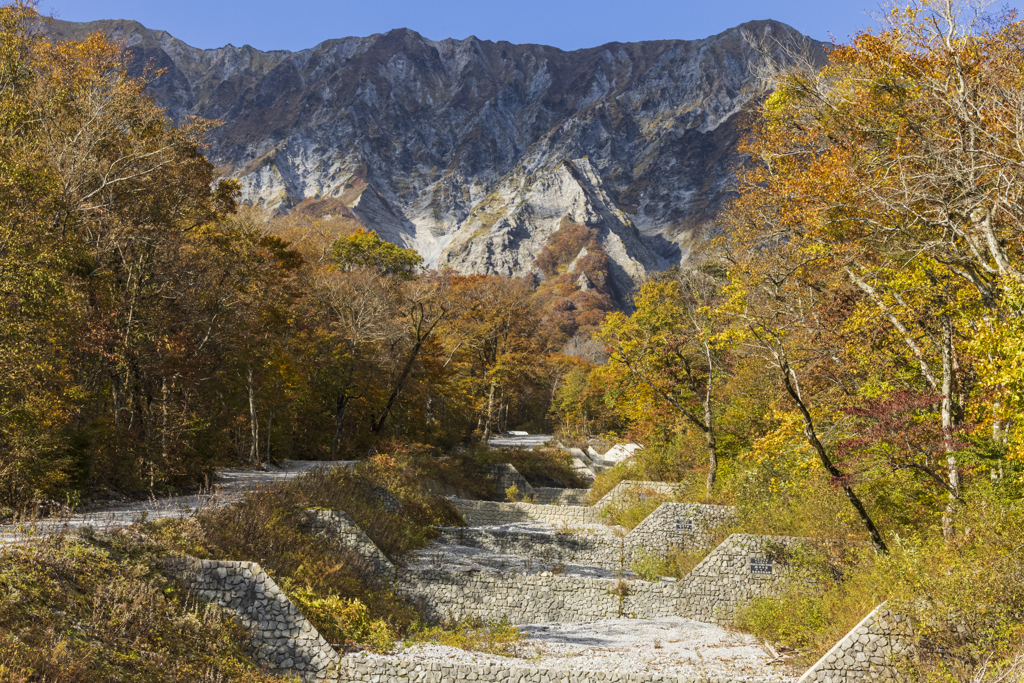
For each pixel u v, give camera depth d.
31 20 30.59
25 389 18.31
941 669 12.41
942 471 18.33
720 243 23.69
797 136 22.88
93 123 28.36
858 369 22.45
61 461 18.47
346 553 18.16
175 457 25.50
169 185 31.17
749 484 25.31
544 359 78.38
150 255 29.81
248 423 38.88
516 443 61.16
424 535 24.27
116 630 10.89
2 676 8.52
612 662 14.83
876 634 13.09
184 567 12.93
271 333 44.34
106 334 24.02
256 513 17.08
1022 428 13.74
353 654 13.02
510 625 18.47
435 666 12.96
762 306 23.27
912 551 14.88
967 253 17.64
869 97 21.30
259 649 12.69
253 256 38.78
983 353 15.06
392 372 50.34
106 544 12.63
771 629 17.75
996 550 13.66
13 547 11.32
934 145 17.75
